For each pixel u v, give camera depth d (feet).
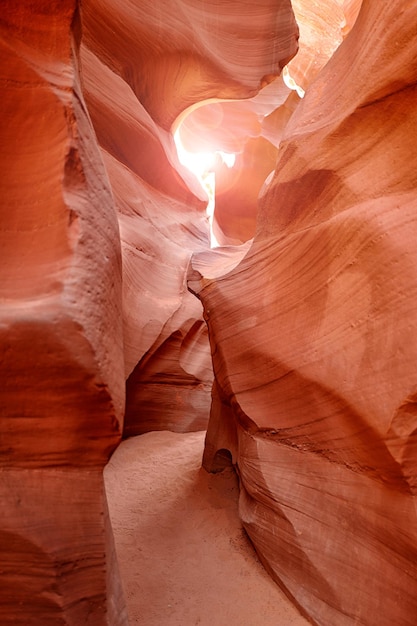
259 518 12.28
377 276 9.29
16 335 5.80
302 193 12.53
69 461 6.34
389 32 9.43
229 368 14.38
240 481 15.25
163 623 10.07
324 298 10.91
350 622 9.05
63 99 7.14
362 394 9.16
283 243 13.15
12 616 5.88
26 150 7.07
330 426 10.37
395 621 8.39
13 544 5.83
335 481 10.20
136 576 11.70
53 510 6.15
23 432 6.10
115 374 6.79
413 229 8.89
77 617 6.16
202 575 11.82
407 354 8.34
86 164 7.37
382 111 9.78
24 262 6.57
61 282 6.20
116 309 7.64
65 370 5.94
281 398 12.14
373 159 10.23
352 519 9.62
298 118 13.48
